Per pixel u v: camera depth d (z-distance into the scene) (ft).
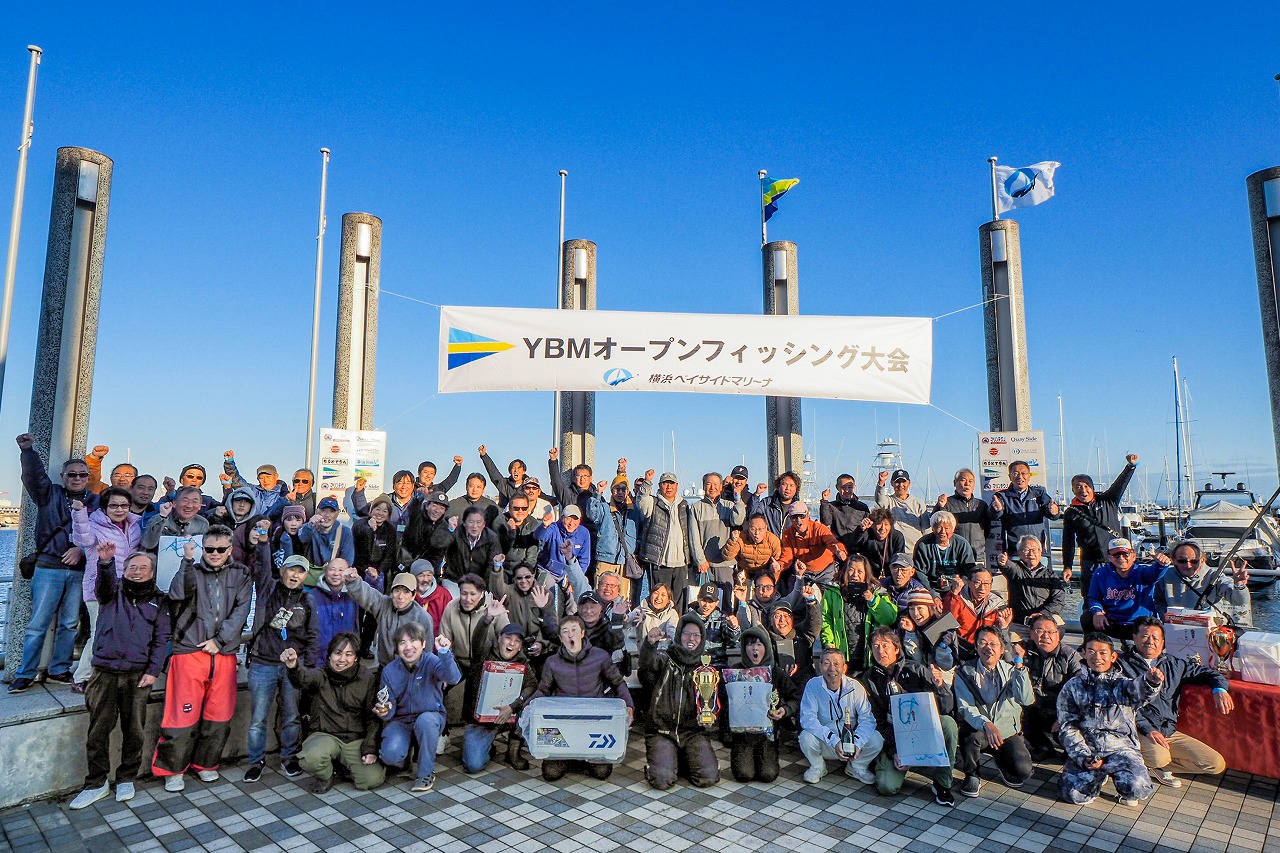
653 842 14.47
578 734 17.34
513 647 18.78
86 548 18.02
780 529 26.35
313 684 16.93
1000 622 20.02
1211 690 17.51
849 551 24.97
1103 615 20.86
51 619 18.48
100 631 16.22
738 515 26.61
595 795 16.89
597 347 29.55
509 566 22.57
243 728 19.17
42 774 16.37
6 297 22.43
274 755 19.24
